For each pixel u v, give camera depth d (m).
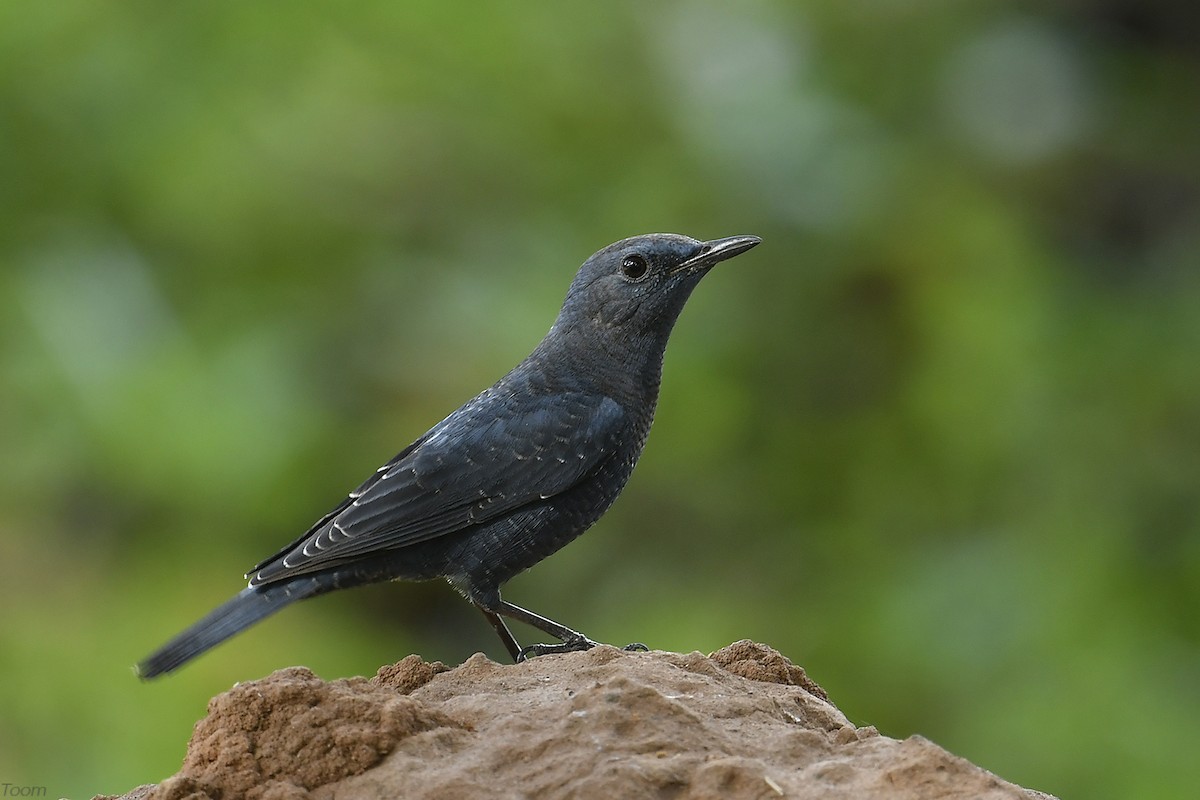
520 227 15.38
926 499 15.05
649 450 14.71
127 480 13.72
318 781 5.83
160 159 14.90
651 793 5.52
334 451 14.16
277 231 15.09
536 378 9.32
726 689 6.57
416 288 15.04
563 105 15.83
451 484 8.89
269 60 15.55
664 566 14.87
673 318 9.41
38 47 15.07
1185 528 14.52
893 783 5.58
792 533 15.07
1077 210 17.31
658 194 15.22
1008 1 18.02
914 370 15.19
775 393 15.23
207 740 5.98
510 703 6.34
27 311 14.05
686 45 16.31
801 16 16.55
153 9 15.49
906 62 16.67
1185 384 15.02
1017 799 5.42
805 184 15.43
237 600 8.53
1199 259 16.42
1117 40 18.53
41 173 15.02
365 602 14.57
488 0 16.00
